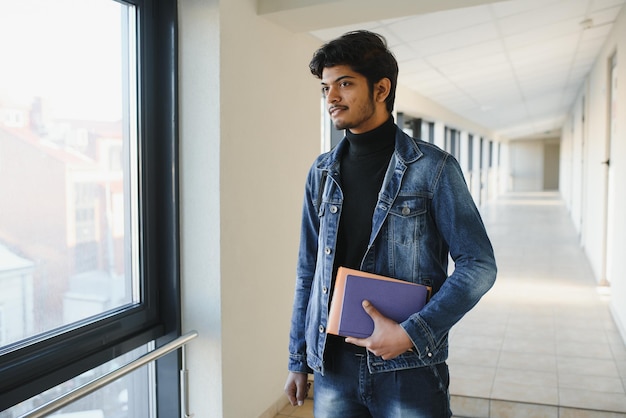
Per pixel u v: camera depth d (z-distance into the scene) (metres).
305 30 2.97
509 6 3.75
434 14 3.59
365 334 1.14
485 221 11.12
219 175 2.36
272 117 2.84
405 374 1.18
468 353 3.50
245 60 2.56
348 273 1.17
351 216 1.26
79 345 1.95
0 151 1.71
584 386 2.93
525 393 2.86
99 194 2.10
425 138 8.27
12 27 1.74
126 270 2.25
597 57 6.16
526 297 4.93
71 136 1.97
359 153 1.27
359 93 1.17
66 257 1.95
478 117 11.08
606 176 5.16
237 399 2.55
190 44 2.38
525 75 7.04
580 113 9.10
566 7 4.08
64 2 1.93
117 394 2.31
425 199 1.18
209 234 2.39
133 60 2.25
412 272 1.19
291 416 2.91
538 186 24.34
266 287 2.80
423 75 5.57
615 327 4.00
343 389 1.25
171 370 2.43
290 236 3.07
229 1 2.41
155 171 2.37
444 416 1.21
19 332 1.78
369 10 2.65
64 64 1.93
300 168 3.18
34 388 1.75
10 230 1.75
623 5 4.17
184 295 2.44
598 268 5.45
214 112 2.35
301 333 1.40
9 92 1.74
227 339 2.45
